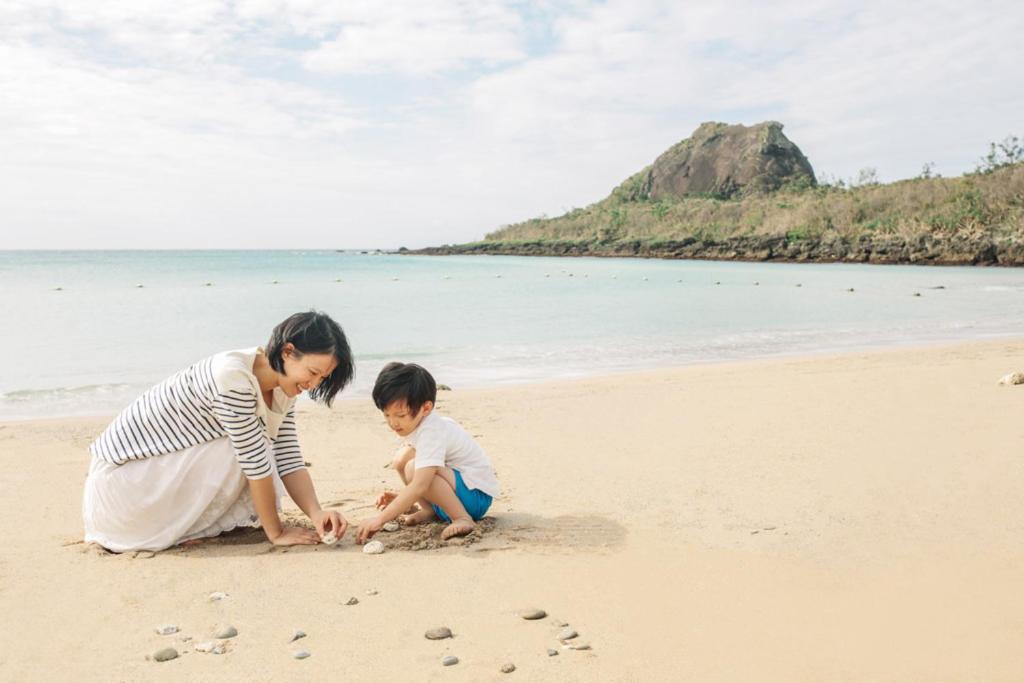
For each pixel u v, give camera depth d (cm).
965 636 226
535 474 434
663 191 11894
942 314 1675
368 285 2958
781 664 212
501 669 212
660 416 600
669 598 262
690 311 1769
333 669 213
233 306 1889
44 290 2497
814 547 309
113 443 316
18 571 290
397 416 331
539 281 3275
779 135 11288
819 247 6144
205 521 327
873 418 559
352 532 338
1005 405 589
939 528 325
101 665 216
